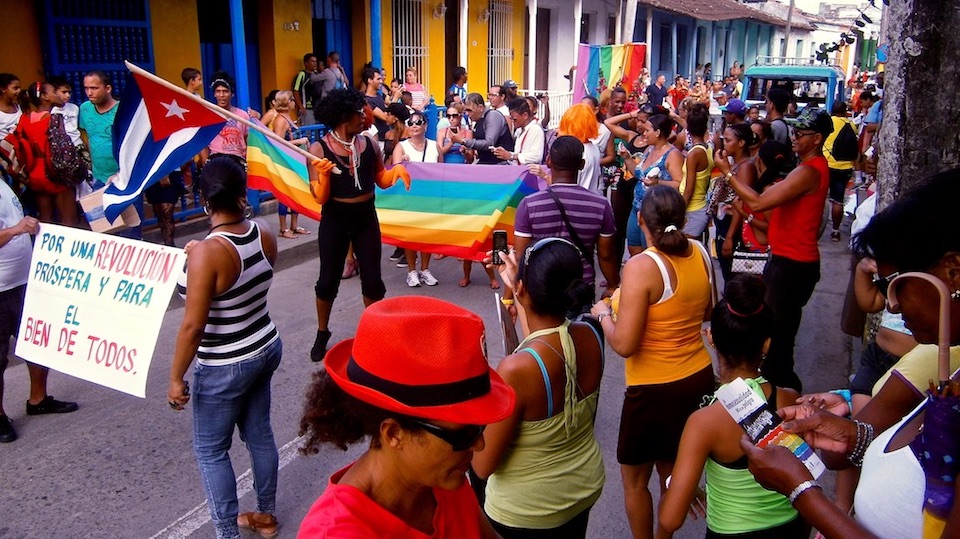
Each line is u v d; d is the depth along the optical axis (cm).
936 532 150
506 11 1844
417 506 164
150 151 562
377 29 1251
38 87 731
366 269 581
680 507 252
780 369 477
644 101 1734
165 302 364
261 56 1206
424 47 1531
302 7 1244
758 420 212
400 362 147
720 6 2875
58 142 672
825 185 452
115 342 376
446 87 1673
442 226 723
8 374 565
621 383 561
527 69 2009
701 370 327
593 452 267
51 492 413
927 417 153
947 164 377
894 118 388
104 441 468
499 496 256
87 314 383
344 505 150
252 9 1187
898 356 308
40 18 877
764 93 1811
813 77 1759
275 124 891
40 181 671
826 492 425
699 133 636
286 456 459
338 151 548
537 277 249
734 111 858
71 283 388
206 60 1145
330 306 584
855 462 209
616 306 360
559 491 253
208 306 319
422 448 152
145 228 843
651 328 319
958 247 158
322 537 144
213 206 327
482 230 712
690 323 321
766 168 596
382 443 154
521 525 254
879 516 164
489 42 1795
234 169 324
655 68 2844
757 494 249
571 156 450
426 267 795
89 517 393
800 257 461
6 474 429
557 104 1878
